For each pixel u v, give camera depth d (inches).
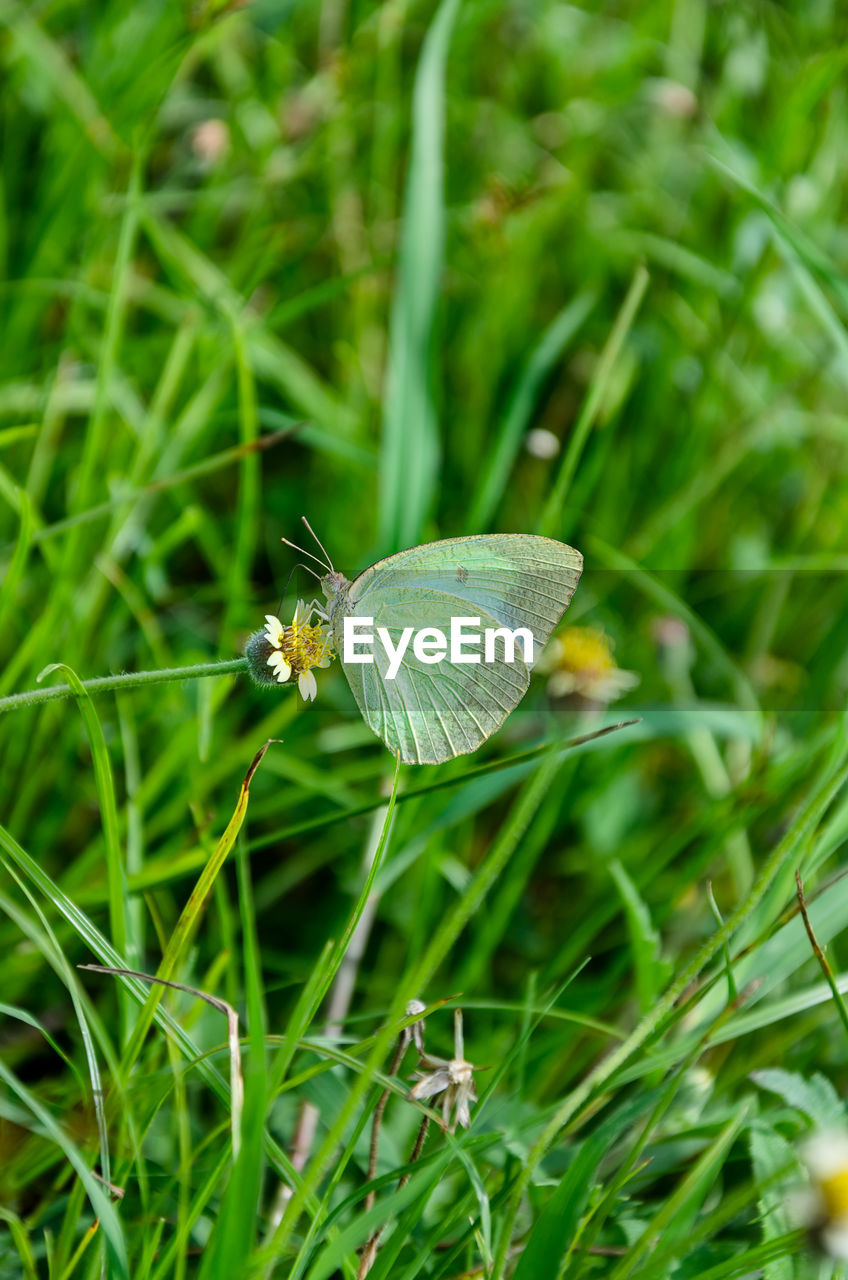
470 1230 16.8
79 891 18.5
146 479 20.4
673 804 21.1
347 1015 19.3
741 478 22.6
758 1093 18.7
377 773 20.2
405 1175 17.0
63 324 21.6
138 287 21.8
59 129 22.4
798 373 22.9
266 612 21.2
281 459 22.4
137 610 19.6
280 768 19.7
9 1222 16.8
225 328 20.9
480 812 20.9
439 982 19.6
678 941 19.9
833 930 18.1
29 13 22.1
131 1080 17.4
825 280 19.9
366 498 21.9
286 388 21.8
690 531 22.2
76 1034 18.9
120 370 21.3
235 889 20.2
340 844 20.4
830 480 22.8
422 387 20.1
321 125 22.6
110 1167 17.4
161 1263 16.5
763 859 20.1
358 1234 16.1
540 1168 17.6
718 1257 17.0
